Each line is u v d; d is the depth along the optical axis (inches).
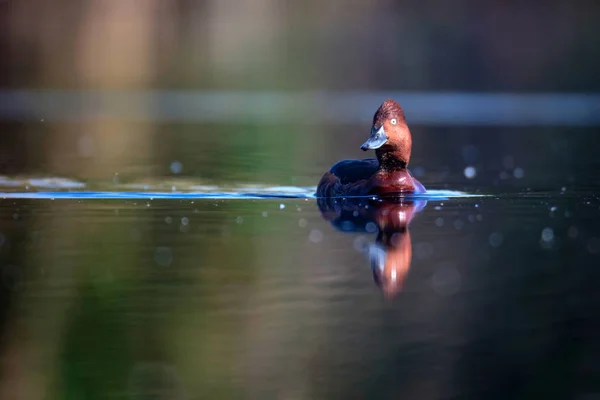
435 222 784.9
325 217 810.8
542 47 2955.2
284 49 2999.5
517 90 2952.8
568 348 454.9
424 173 1214.9
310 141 1705.2
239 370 426.3
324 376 418.6
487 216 821.2
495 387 407.8
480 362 436.5
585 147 1587.1
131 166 1234.0
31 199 908.6
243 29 2987.2
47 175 1107.3
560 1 2957.7
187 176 1120.8
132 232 731.4
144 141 1651.1
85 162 1278.3
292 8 3011.8
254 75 2982.3
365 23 2994.6
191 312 513.7
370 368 426.9
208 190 990.4
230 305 526.0
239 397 397.7
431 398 394.9
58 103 2536.9
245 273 600.7
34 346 460.1
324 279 587.5
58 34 2844.5
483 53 2967.5
